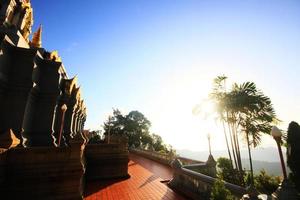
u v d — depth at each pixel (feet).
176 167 33.83
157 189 32.24
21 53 32.60
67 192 21.38
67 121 48.96
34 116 35.96
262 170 43.42
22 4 41.83
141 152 96.07
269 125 38.09
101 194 29.32
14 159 20.43
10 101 30.86
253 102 37.73
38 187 20.49
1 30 32.45
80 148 23.07
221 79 45.03
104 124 170.09
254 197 15.23
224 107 40.50
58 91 38.47
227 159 46.32
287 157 27.12
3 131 29.32
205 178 24.44
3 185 19.29
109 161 40.98
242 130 40.83
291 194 13.43
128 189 32.14
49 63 38.99
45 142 35.65
